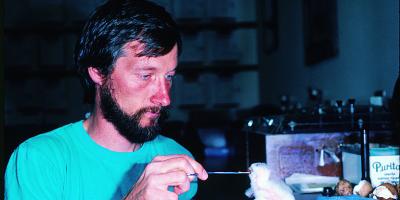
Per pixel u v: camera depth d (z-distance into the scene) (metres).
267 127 1.60
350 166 1.32
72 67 4.34
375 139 1.44
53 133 1.04
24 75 4.29
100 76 0.91
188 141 2.62
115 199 0.99
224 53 4.37
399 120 1.27
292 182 1.41
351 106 1.50
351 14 2.04
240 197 1.34
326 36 2.38
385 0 1.70
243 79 4.41
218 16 4.35
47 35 4.32
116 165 1.01
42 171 0.95
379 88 1.78
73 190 0.98
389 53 1.67
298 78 3.04
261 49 4.19
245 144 1.95
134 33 0.84
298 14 2.98
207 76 4.37
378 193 1.04
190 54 4.34
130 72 0.86
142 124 0.89
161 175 0.77
